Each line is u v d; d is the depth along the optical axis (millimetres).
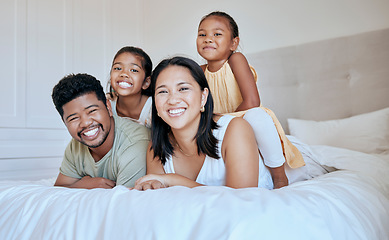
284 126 2412
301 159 1233
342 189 833
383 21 2258
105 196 627
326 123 2146
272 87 2488
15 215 715
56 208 651
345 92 2234
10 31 2482
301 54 2402
